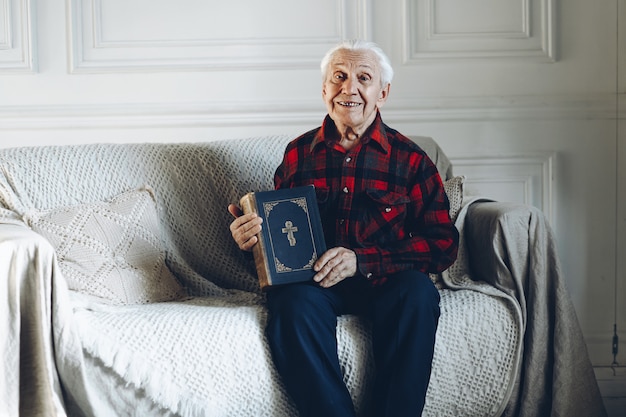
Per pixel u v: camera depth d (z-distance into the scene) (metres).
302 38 3.27
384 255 2.25
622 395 3.22
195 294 2.54
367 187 2.34
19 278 1.88
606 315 3.34
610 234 3.34
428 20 3.28
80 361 1.93
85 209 2.44
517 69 3.31
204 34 3.26
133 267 2.40
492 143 3.32
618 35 3.30
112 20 3.23
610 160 3.33
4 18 3.19
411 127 3.30
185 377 2.03
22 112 3.21
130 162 2.64
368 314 2.21
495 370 2.29
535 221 2.42
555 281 2.42
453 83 3.30
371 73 2.33
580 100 3.31
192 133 3.26
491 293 2.34
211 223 2.65
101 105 3.23
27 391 1.90
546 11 3.29
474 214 2.58
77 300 2.18
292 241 2.24
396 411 2.08
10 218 2.42
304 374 2.06
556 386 2.38
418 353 2.12
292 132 3.28
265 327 2.15
